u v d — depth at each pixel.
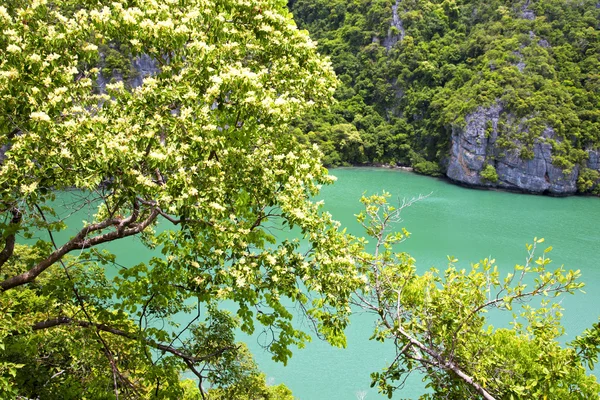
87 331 8.09
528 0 98.88
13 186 6.67
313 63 9.63
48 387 8.05
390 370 8.46
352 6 119.50
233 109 7.89
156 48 7.82
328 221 8.88
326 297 8.23
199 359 9.25
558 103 77.00
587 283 33.84
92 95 7.99
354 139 89.44
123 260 29.69
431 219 52.22
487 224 50.84
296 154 9.09
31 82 6.70
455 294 8.12
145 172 7.67
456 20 109.62
